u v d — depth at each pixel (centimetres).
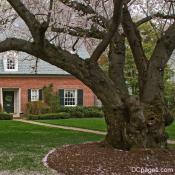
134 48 1262
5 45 1134
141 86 1252
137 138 1162
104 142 1244
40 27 1083
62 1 1302
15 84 3878
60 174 998
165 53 1243
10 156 1233
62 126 2450
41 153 1281
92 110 3753
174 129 2236
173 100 3512
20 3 1097
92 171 998
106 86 1174
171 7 1469
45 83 3947
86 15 1341
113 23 1108
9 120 3234
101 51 1170
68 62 1148
